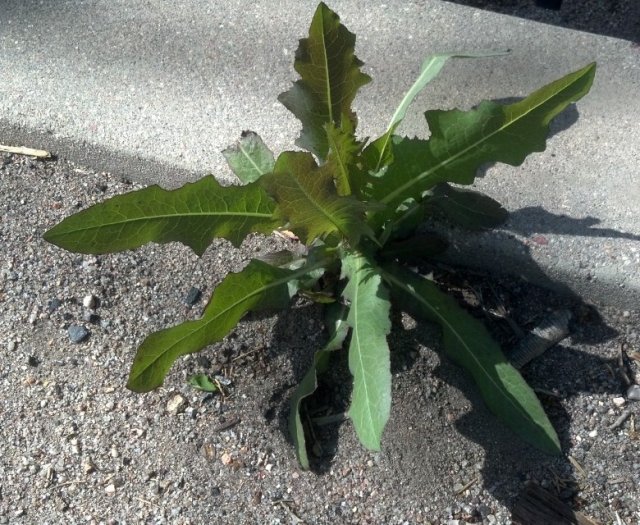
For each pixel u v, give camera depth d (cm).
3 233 52
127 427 46
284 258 46
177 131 51
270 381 46
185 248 51
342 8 55
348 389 46
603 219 46
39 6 56
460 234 47
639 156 48
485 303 47
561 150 48
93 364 48
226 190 39
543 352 46
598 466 43
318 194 37
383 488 43
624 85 50
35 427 46
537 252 46
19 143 55
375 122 50
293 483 44
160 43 54
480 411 44
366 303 40
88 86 53
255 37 54
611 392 45
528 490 43
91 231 37
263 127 51
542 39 52
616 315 47
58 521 44
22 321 49
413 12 54
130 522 43
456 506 43
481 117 38
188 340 40
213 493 44
